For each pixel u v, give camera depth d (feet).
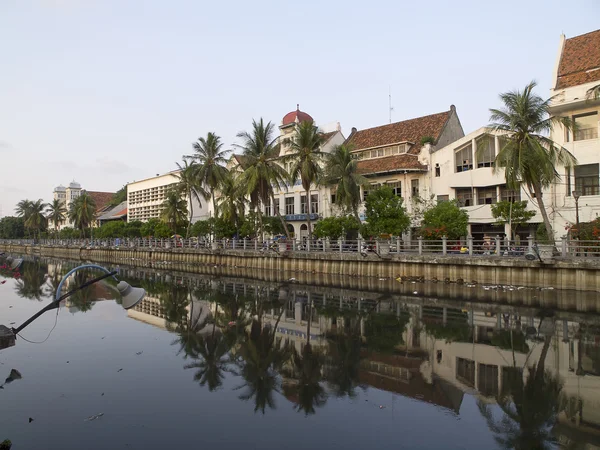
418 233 108.47
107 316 66.08
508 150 81.35
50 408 31.55
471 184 119.65
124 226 241.14
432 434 27.04
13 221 395.34
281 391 34.96
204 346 48.57
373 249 107.86
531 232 111.34
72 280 118.52
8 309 72.38
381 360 42.75
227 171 159.02
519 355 43.04
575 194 82.69
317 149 124.26
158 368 40.86
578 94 95.71
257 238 149.79
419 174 130.11
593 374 37.52
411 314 63.41
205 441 26.43
